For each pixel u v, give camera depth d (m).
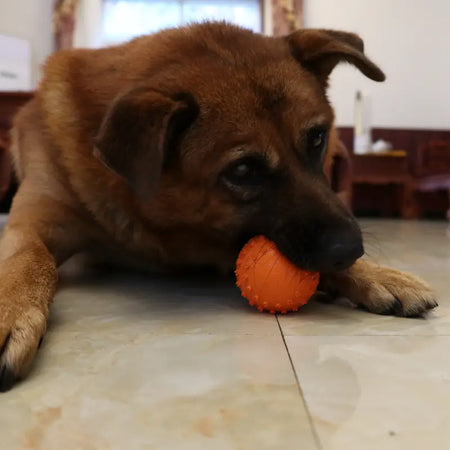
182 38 0.44
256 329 0.36
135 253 0.49
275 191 0.40
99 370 0.28
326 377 0.27
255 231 0.41
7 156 0.81
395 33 2.09
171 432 0.22
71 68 0.48
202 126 0.39
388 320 0.38
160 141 0.35
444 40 2.10
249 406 0.24
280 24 2.01
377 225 1.42
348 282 0.42
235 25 0.48
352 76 2.09
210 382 0.27
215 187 0.40
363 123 1.89
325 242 0.37
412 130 2.00
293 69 0.43
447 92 2.13
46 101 0.48
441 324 0.37
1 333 0.28
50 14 1.98
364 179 1.79
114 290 0.48
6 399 0.25
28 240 0.42
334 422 0.22
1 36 1.85
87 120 0.43
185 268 0.52
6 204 0.86
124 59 0.45
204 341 0.33
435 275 0.57
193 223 0.42
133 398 0.25
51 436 0.22
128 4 2.04
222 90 0.39
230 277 0.54
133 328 0.36
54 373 0.28
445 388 0.26
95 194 0.44
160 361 0.30
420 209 1.80
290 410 0.23
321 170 0.44
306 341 0.33
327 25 2.08
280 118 0.40
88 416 0.23
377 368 0.28
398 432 0.22
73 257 0.60
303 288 0.38
